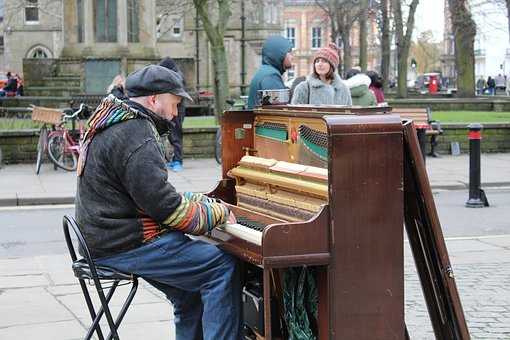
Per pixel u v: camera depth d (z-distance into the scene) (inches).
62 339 255.8
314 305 190.7
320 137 194.4
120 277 191.6
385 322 181.5
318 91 350.0
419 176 182.4
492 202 553.3
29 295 307.6
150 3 1373.0
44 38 2775.6
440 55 4170.8
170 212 187.0
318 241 177.6
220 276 193.8
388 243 179.9
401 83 1690.5
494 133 835.4
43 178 644.1
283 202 204.5
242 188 225.5
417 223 190.9
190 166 721.0
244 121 231.6
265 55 352.2
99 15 1347.2
